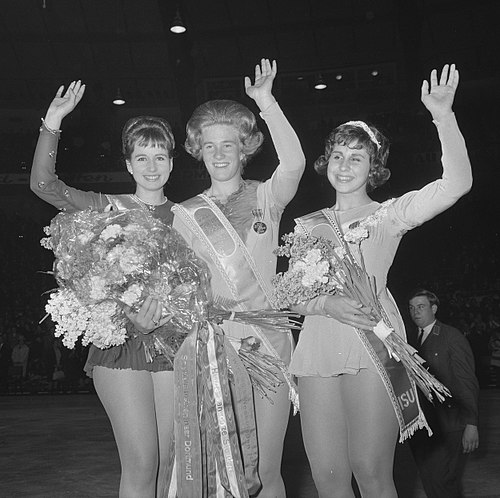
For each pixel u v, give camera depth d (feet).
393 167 87.86
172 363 11.61
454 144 10.72
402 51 96.37
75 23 96.68
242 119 12.13
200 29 97.55
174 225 12.23
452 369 16.74
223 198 12.32
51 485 22.99
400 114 91.97
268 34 97.71
